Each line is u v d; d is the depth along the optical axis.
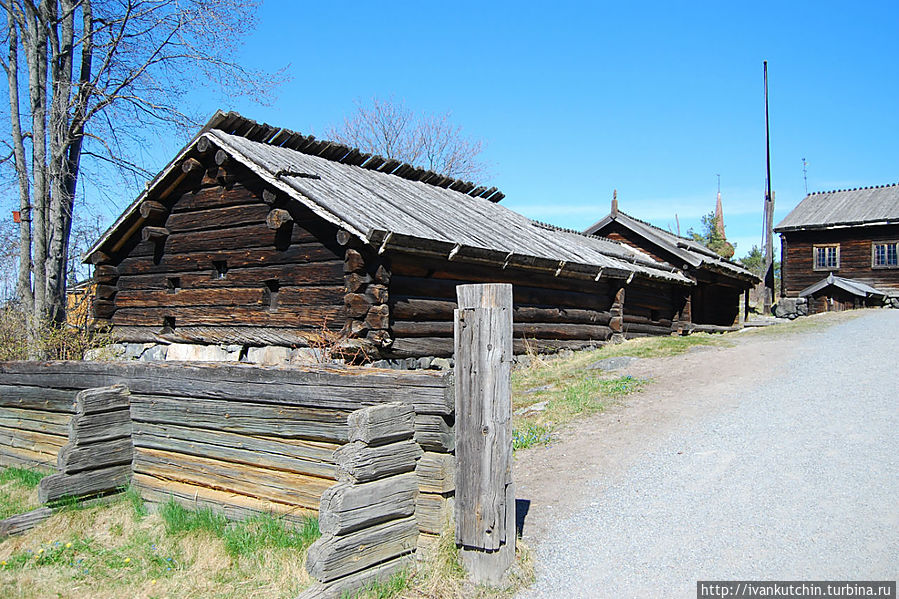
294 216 9.73
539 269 11.31
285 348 9.61
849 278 29.27
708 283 20.73
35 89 13.06
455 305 10.02
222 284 10.66
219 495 5.29
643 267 16.34
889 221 27.83
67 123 13.24
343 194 9.73
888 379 8.54
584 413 7.87
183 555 4.81
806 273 30.41
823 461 5.64
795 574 3.90
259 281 10.14
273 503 4.96
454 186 14.99
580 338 13.30
